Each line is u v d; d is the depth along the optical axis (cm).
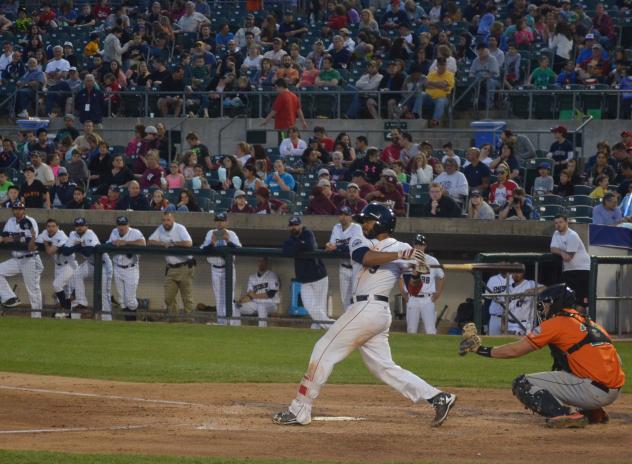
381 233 1919
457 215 4050
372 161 4350
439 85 4919
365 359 1967
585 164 4566
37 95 5653
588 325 1964
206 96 5306
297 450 1722
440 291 3694
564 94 4859
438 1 5794
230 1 6394
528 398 1959
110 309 4012
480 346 1983
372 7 5966
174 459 1580
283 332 3641
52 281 4144
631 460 1656
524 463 1633
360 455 1686
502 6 5656
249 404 2211
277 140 5059
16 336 3466
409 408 2189
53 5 6788
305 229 3750
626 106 4772
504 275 3600
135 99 5422
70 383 2506
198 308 3988
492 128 4669
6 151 4981
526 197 4122
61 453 1620
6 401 2216
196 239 4488
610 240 3806
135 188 4422
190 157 4650
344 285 3744
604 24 5319
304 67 5316
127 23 6078
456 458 1669
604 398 1947
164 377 2638
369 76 5075
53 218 4462
